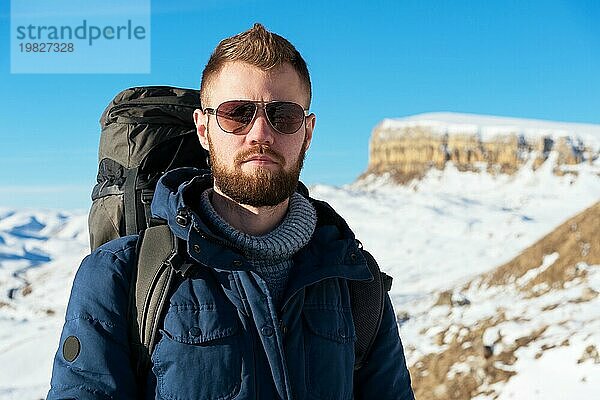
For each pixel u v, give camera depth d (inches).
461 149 5290.4
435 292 1233.4
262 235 111.1
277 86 107.5
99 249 109.0
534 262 1058.1
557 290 909.2
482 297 1048.2
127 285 105.3
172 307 102.0
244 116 105.9
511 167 5142.7
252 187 105.5
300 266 109.3
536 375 556.4
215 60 110.0
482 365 614.5
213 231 109.0
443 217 4062.5
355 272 113.7
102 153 148.5
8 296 3233.3
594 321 632.4
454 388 609.3
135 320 102.8
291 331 105.9
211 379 99.5
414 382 672.4
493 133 5265.8
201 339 100.2
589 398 498.3
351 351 111.7
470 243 3590.1
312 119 117.1
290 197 115.4
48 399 100.7
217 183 110.1
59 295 3112.7
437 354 711.7
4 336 2046.0
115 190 140.9
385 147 5615.2
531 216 4239.7
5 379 1270.9
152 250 106.0
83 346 100.9
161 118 145.5
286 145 107.5
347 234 118.2
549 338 613.0
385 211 4343.0
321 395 105.8
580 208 4360.2
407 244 3597.4
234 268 104.6
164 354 100.3
